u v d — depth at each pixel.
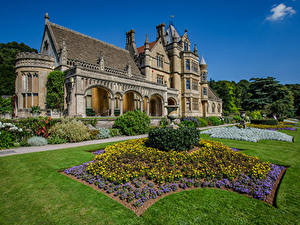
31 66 20.12
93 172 6.12
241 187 5.30
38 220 3.72
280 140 14.85
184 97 35.28
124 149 8.52
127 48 35.84
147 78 30.36
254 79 51.94
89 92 22.69
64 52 20.05
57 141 12.23
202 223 3.71
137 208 4.26
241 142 13.73
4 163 7.17
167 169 6.25
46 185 5.27
